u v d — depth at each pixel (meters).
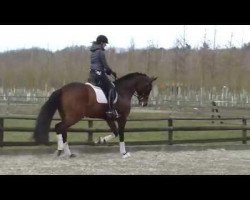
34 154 11.08
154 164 10.24
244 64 48.53
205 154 12.23
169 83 46.72
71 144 11.67
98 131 12.05
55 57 63.28
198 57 49.09
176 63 45.41
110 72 10.63
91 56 10.71
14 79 60.50
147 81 11.44
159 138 16.58
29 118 11.35
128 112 11.16
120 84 11.16
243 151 13.19
